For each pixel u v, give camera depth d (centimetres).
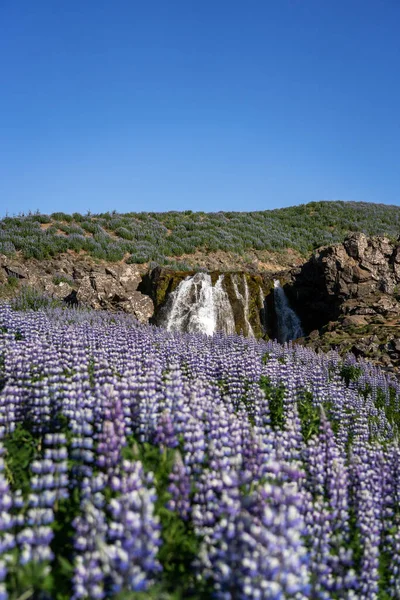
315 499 636
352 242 2323
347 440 991
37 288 2167
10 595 387
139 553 393
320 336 2003
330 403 1157
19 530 468
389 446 923
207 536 457
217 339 1545
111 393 645
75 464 587
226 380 1123
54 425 701
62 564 427
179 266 2917
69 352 1046
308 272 2538
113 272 2434
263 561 383
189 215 4247
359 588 530
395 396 1439
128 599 373
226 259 3303
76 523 449
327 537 548
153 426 677
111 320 1788
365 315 2069
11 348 1060
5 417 682
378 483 699
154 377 855
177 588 425
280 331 2592
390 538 625
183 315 2489
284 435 763
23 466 605
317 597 468
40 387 808
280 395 1065
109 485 515
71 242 2947
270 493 479
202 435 628
